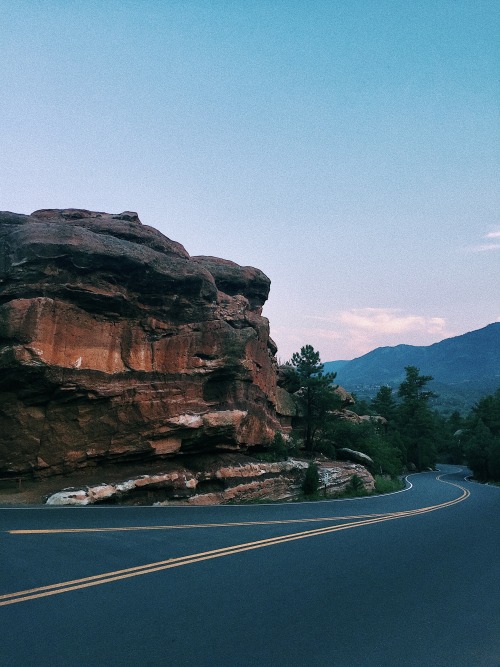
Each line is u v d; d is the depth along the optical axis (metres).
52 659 5.19
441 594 8.27
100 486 19.80
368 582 8.68
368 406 104.19
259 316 31.94
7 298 21.00
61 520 13.05
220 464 25.14
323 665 5.41
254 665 5.29
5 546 9.82
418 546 12.08
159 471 22.67
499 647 6.24
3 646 5.44
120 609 6.69
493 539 13.73
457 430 121.25
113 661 5.20
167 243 27.17
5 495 19.03
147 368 23.73
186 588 7.70
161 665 5.16
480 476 68.81
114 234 25.12
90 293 21.66
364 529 14.14
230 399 26.81
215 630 6.17
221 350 26.06
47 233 21.19
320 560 9.99
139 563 8.95
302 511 17.95
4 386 20.31
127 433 22.61
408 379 97.75
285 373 39.62
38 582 7.66
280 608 7.09
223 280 33.84
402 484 40.41
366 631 6.47
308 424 39.47
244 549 10.47
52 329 20.56
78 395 21.38
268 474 26.69
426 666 5.57
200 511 16.41
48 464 20.88
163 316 24.61
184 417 23.98
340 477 30.38
